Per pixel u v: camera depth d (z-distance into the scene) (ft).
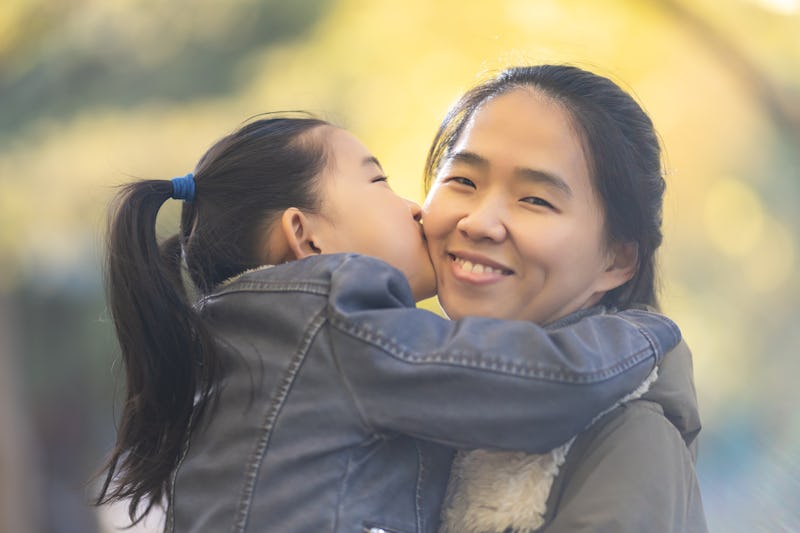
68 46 44.39
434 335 10.93
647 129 12.62
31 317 57.82
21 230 47.80
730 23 40.86
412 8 45.73
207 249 12.76
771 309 46.34
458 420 10.61
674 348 11.93
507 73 12.85
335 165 12.82
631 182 12.18
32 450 52.19
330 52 46.03
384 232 12.56
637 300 12.80
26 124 44.83
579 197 11.96
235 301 11.97
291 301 11.46
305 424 10.99
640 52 42.52
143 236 12.33
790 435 24.62
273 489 10.93
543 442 10.69
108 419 63.36
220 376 11.84
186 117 46.09
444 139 13.85
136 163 46.09
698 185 47.24
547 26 42.98
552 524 10.82
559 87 12.25
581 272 12.09
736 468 22.88
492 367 10.64
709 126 44.91
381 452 11.19
